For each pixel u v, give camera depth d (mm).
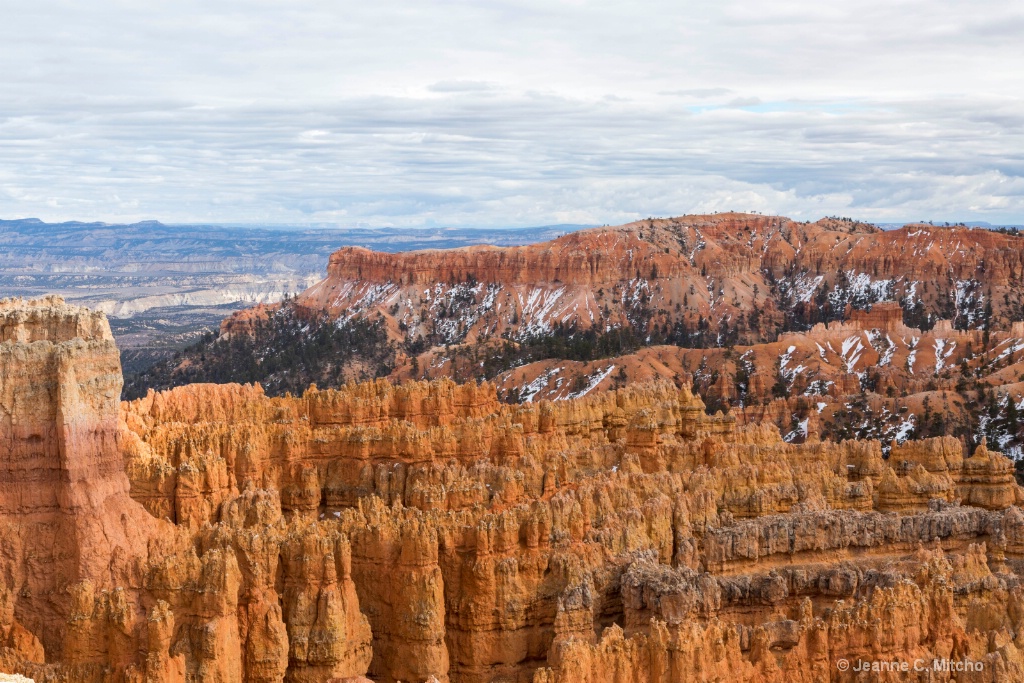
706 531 90688
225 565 65688
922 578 84188
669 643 71000
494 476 91000
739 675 72625
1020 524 98000
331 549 70500
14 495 69625
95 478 71438
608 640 70875
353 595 71562
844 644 76500
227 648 65250
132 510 72812
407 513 79250
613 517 87062
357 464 92562
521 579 76688
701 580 79875
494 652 75625
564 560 78062
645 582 78938
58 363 69875
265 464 89250
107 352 73250
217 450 85625
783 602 85938
